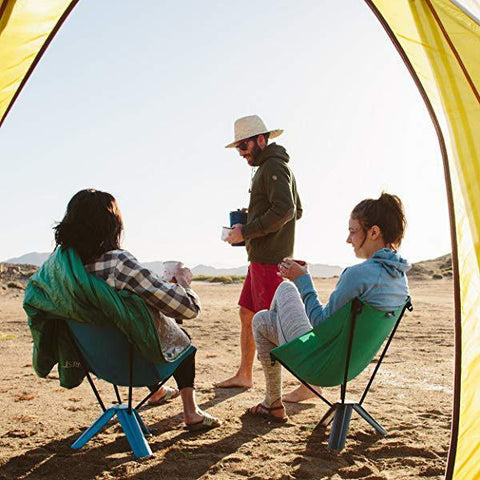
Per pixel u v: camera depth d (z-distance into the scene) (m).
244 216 5.38
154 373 3.78
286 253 5.25
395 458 3.64
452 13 3.01
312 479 3.30
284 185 5.03
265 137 5.34
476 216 3.00
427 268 38.75
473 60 3.02
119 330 3.57
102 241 3.59
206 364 6.85
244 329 5.52
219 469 3.43
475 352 3.00
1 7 3.18
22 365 6.70
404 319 11.38
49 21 3.48
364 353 3.83
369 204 3.90
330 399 5.14
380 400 5.09
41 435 4.09
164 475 3.36
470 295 3.01
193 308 3.73
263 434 4.09
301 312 4.16
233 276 37.69
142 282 3.57
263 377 6.06
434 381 5.86
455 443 2.94
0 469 3.46
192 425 4.12
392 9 3.29
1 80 3.57
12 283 23.12
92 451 3.75
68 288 3.42
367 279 3.65
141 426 4.06
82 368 3.86
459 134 3.06
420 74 3.32
